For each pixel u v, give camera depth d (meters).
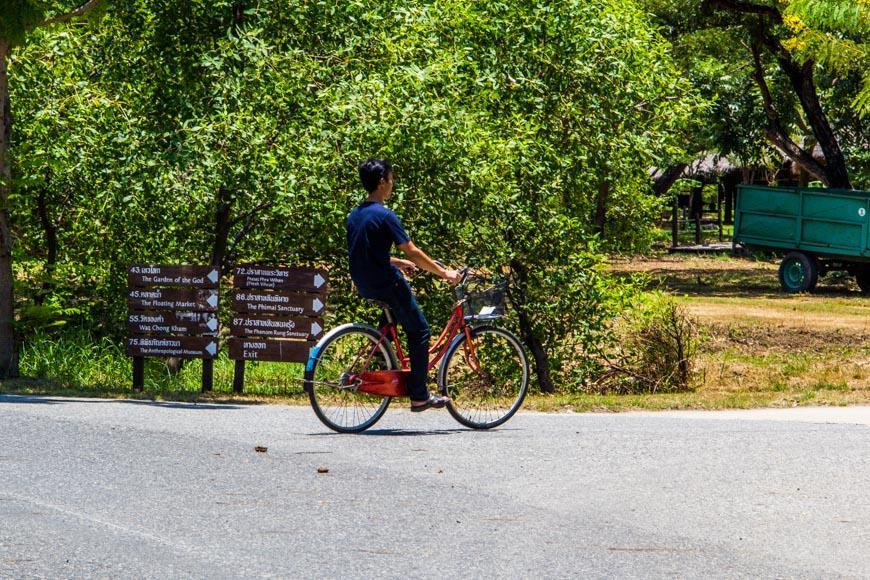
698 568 7.86
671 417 15.03
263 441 12.16
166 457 11.20
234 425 13.21
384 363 12.99
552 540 8.50
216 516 9.06
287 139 20.02
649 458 11.59
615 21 24.45
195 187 19.94
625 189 32.28
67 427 12.70
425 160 20.27
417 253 12.40
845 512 9.46
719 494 10.03
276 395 17.30
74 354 21.33
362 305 21.78
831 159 47.62
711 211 98.25
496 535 8.63
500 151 21.45
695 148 50.56
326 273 16.67
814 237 42.50
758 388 21.69
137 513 9.12
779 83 50.78
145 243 23.72
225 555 8.05
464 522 8.99
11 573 7.55
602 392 22.83
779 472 10.98
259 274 16.81
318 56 20.83
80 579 7.46
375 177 12.50
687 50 44.56
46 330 23.02
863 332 29.69
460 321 13.43
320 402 12.80
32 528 8.63
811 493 10.12
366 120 19.56
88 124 22.00
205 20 21.09
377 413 13.12
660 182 52.38
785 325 30.95
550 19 23.58
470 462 11.23
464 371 14.09
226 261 22.47
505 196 21.50
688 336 22.98
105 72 22.52
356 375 12.73
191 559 7.94
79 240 24.66
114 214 22.95
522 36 23.48
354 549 8.23
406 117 19.56
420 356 12.74
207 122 20.33
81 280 24.53
